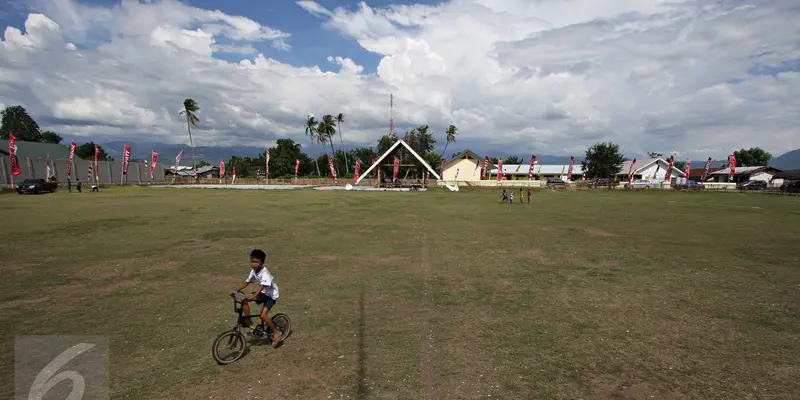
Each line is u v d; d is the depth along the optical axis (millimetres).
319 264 9703
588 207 25859
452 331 5637
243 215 20031
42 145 58000
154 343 5215
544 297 7168
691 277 8547
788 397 3979
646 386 4195
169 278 8406
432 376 4375
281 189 51438
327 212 21906
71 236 13344
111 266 9391
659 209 24422
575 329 5715
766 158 81750
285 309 6559
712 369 4559
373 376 4371
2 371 4426
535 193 43938
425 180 57188
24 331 5566
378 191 46500
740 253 11039
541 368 4574
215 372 4465
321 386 4160
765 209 24422
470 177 67062
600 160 67750
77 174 55438
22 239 12742
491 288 7719
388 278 8438
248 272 8945
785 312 6410
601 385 4211
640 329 5723
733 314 6324
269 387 4141
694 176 73500
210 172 110312
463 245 12203
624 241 12938
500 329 5711
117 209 22375
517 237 13680
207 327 5770
